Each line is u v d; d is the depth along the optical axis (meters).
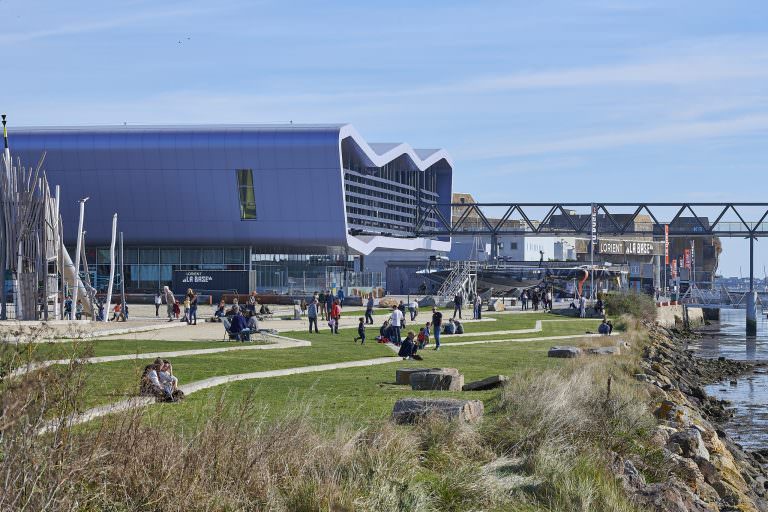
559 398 18.86
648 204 132.62
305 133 105.81
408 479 13.30
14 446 9.52
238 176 107.19
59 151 106.69
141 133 106.75
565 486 13.73
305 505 11.66
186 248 112.19
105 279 109.69
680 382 42.19
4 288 52.75
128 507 10.45
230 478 11.43
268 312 67.88
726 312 189.38
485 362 35.91
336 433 14.23
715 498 17.41
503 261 126.62
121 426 11.44
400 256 136.38
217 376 27.59
